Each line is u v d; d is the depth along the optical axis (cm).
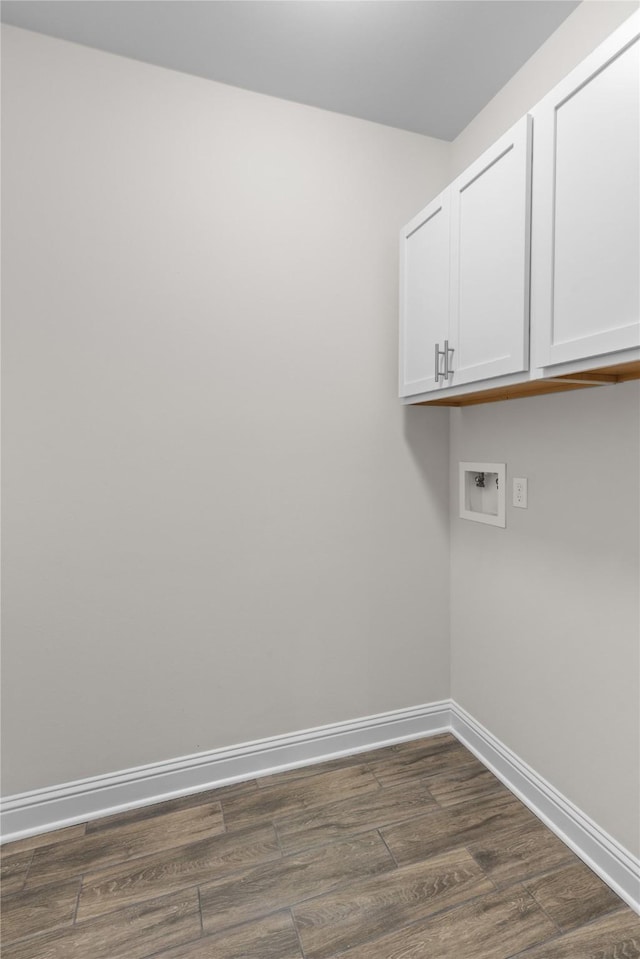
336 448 201
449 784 188
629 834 139
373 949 125
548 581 167
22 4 147
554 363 122
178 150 174
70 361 165
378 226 204
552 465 164
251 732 194
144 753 180
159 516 178
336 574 204
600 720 148
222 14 150
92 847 159
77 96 162
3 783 163
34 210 159
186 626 183
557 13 151
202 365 180
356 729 210
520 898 139
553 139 121
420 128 206
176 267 176
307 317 194
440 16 151
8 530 161
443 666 224
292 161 190
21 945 127
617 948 124
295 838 162
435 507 219
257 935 129
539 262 126
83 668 171
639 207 101
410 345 191
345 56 167
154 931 130
